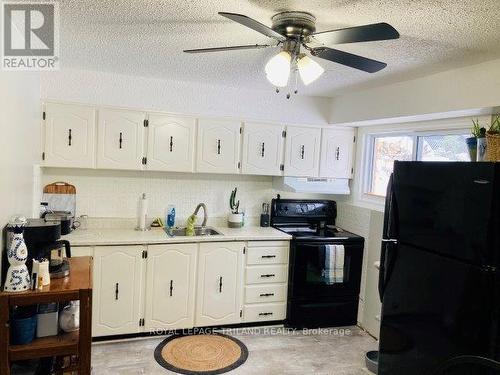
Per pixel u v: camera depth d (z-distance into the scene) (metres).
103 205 3.61
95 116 3.25
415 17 1.83
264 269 3.58
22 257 1.72
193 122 3.52
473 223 1.85
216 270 3.42
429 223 2.11
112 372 2.74
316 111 4.08
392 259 2.38
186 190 3.88
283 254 3.63
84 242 3.01
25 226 1.88
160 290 3.26
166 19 2.02
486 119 2.78
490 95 2.44
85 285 1.81
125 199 3.68
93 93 3.38
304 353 3.19
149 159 3.41
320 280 3.64
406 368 2.24
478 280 1.81
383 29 1.52
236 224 3.90
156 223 3.71
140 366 2.84
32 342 1.77
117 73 3.38
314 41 1.94
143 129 3.38
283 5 1.78
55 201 3.46
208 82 3.60
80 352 1.78
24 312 1.81
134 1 1.80
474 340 1.82
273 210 4.06
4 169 1.85
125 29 2.20
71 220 3.32
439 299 2.02
